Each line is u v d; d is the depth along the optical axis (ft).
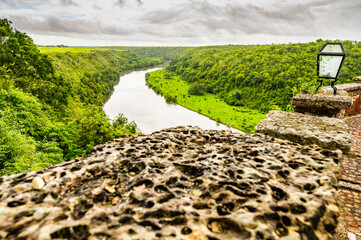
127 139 7.14
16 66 96.43
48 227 3.26
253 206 3.78
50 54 356.38
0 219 3.30
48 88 101.19
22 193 3.88
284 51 430.20
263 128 9.86
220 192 4.21
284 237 3.20
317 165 4.97
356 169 12.16
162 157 5.79
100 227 3.37
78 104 140.56
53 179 4.40
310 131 9.13
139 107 331.77
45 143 42.57
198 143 7.07
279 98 298.97
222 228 3.43
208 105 363.97
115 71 558.15
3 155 29.32
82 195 4.05
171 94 422.41
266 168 5.03
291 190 4.14
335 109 12.60
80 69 374.84
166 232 3.30
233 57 514.27
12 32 99.14
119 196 4.17
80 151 60.70
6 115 41.32
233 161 5.43
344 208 9.83
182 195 4.23
